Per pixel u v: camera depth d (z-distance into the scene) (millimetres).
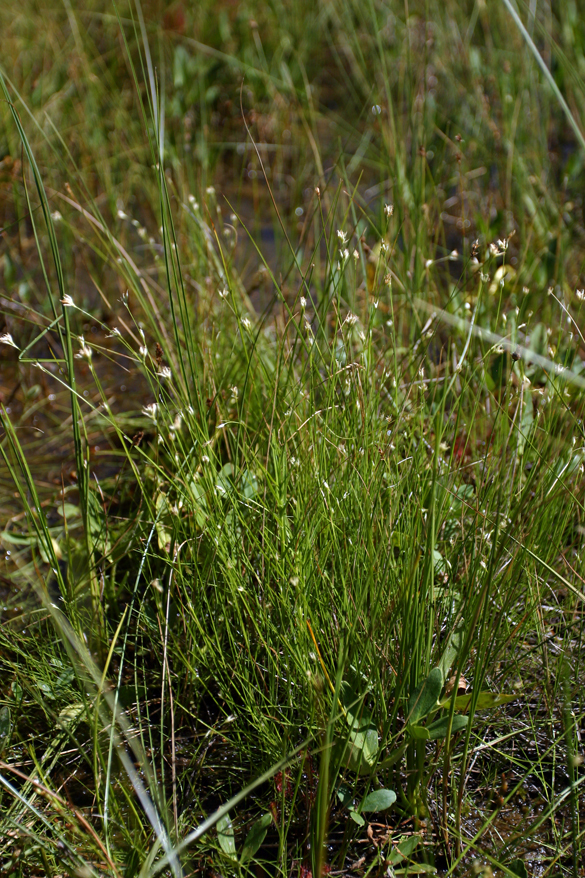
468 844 982
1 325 1555
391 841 998
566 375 1153
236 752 1069
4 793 1041
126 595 1182
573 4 2283
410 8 2410
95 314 1645
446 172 1953
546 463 1114
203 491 1105
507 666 1100
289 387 1181
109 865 971
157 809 1019
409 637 1022
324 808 956
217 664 1066
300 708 1037
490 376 1262
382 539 1044
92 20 2531
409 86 1670
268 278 1662
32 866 1001
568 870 1002
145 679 1106
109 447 1379
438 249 1800
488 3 2355
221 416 1186
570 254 1597
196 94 2299
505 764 1061
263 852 1016
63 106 2137
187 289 1465
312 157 2170
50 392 1472
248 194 2111
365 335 1150
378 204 1929
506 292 1438
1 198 1882
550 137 2154
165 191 1155
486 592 1003
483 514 1077
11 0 2482
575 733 1064
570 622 1090
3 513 1285
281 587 1049
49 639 1129
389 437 1107
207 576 1097
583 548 1129
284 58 2541
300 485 1084
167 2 2666
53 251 1068
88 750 1066
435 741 1052
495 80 2055
